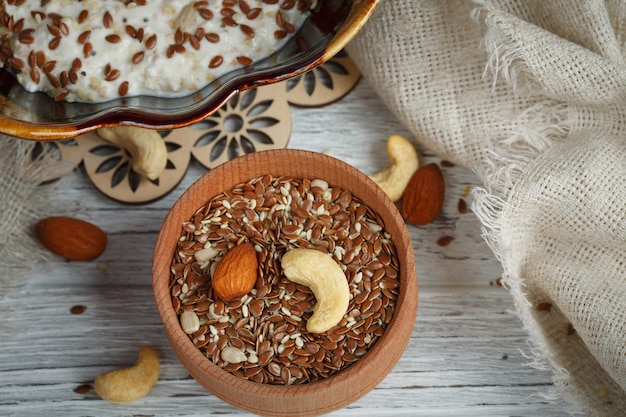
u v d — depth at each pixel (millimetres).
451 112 450
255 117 466
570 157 432
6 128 397
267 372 414
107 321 452
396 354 415
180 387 445
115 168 463
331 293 411
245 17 427
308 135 470
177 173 462
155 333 451
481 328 450
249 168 430
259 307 417
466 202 462
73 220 448
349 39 408
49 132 400
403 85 453
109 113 407
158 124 408
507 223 434
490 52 431
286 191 434
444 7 449
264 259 424
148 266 458
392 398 444
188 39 424
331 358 414
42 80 427
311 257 414
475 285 455
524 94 446
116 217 462
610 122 438
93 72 423
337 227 429
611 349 426
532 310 449
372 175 463
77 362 448
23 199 455
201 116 409
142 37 423
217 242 427
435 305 452
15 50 425
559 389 436
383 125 471
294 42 434
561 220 435
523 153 444
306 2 431
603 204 427
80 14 424
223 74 431
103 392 433
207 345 416
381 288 421
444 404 443
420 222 454
